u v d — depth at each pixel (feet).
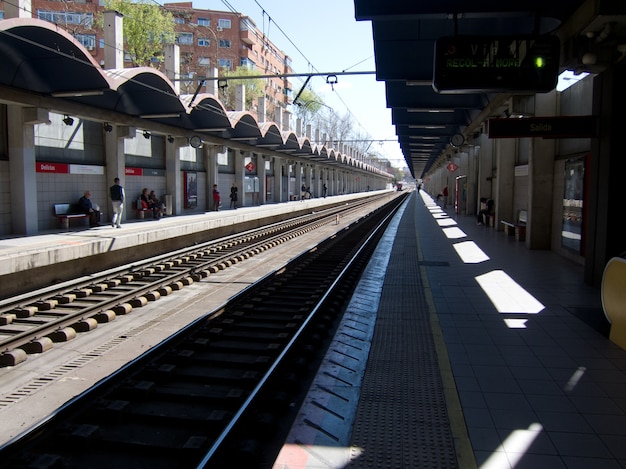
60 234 48.85
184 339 22.53
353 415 14.82
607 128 28.99
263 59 254.47
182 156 84.64
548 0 23.45
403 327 23.80
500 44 22.72
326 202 150.20
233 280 38.47
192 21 221.66
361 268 41.78
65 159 57.41
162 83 54.13
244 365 20.02
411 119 66.54
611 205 29.43
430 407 15.33
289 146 117.80
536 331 23.03
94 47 164.76
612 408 15.23
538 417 14.64
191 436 14.62
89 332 24.90
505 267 40.32
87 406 15.89
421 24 30.30
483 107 51.90
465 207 108.88
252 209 96.48
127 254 46.34
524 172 58.70
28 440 13.79
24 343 22.06
